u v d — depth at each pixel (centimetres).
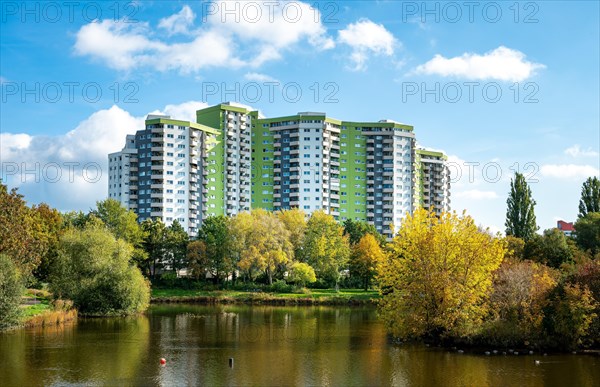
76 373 4825
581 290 5847
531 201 13212
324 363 5272
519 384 4469
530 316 5922
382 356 5594
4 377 4669
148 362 5325
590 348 5825
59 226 12338
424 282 6075
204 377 4703
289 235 15250
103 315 9244
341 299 12812
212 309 11288
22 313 7481
